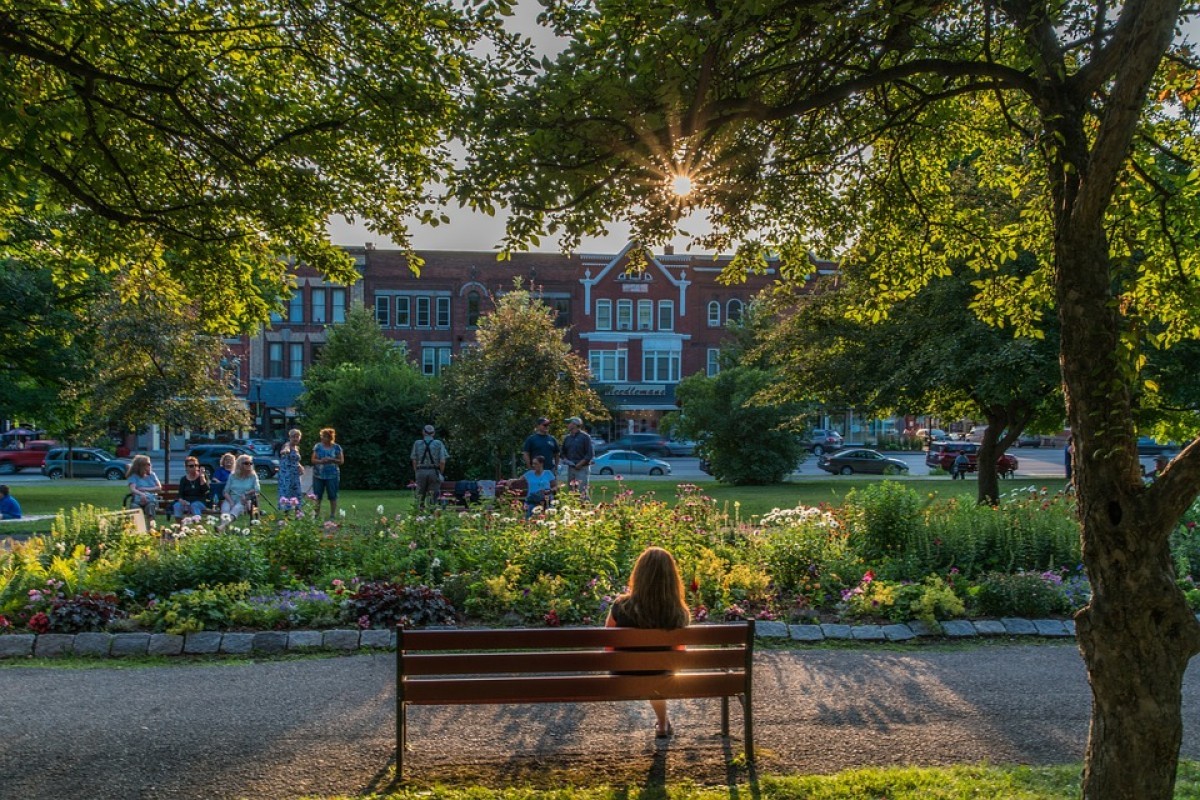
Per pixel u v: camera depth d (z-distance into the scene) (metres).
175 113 7.78
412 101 7.43
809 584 9.84
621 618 5.53
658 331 60.12
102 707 6.64
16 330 26.00
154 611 8.60
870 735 6.08
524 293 28.66
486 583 9.26
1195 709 6.74
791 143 7.25
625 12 5.55
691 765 5.51
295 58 8.20
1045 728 6.23
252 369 57.09
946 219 7.56
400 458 32.56
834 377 18.86
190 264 8.45
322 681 7.32
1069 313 4.10
